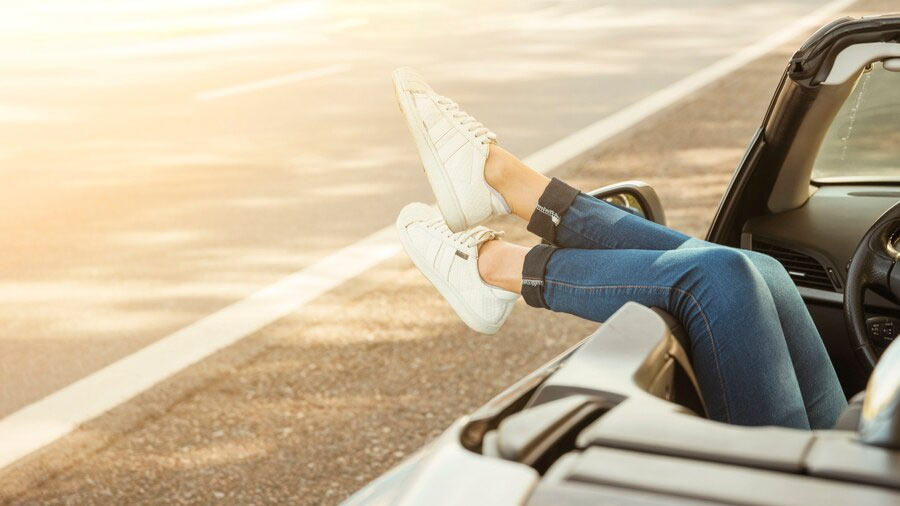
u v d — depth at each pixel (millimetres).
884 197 2912
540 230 2268
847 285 2395
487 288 2500
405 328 4762
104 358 4492
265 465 3576
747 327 1812
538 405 1309
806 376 2031
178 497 3381
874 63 2646
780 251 2869
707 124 9102
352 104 10453
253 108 10336
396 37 15781
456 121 2572
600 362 1360
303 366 4355
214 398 4074
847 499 920
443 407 3994
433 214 2729
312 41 15250
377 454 3645
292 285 5387
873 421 1010
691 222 6398
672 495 948
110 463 3600
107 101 10758
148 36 15484
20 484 3461
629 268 1956
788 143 2730
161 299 5230
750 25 15703
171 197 7227
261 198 7148
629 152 8203
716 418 1853
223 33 15961
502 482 1027
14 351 4605
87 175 7895
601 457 1022
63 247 6160
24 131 9438
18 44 14594
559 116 9727
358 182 7508
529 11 18953
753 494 938
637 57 13227
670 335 1496
